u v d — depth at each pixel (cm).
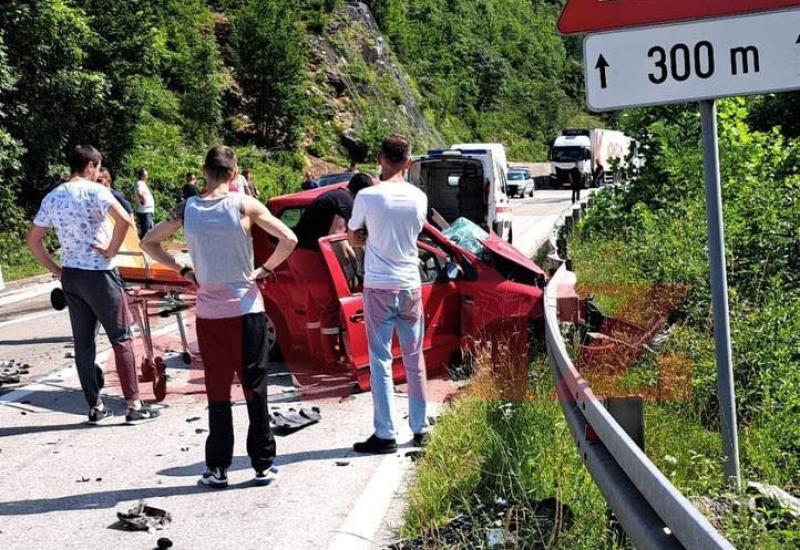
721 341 464
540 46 11444
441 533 461
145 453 638
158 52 2784
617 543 414
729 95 455
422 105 7200
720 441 554
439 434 598
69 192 670
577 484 484
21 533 500
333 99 4975
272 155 4147
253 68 4250
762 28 450
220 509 527
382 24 7519
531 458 518
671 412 608
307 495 545
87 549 476
